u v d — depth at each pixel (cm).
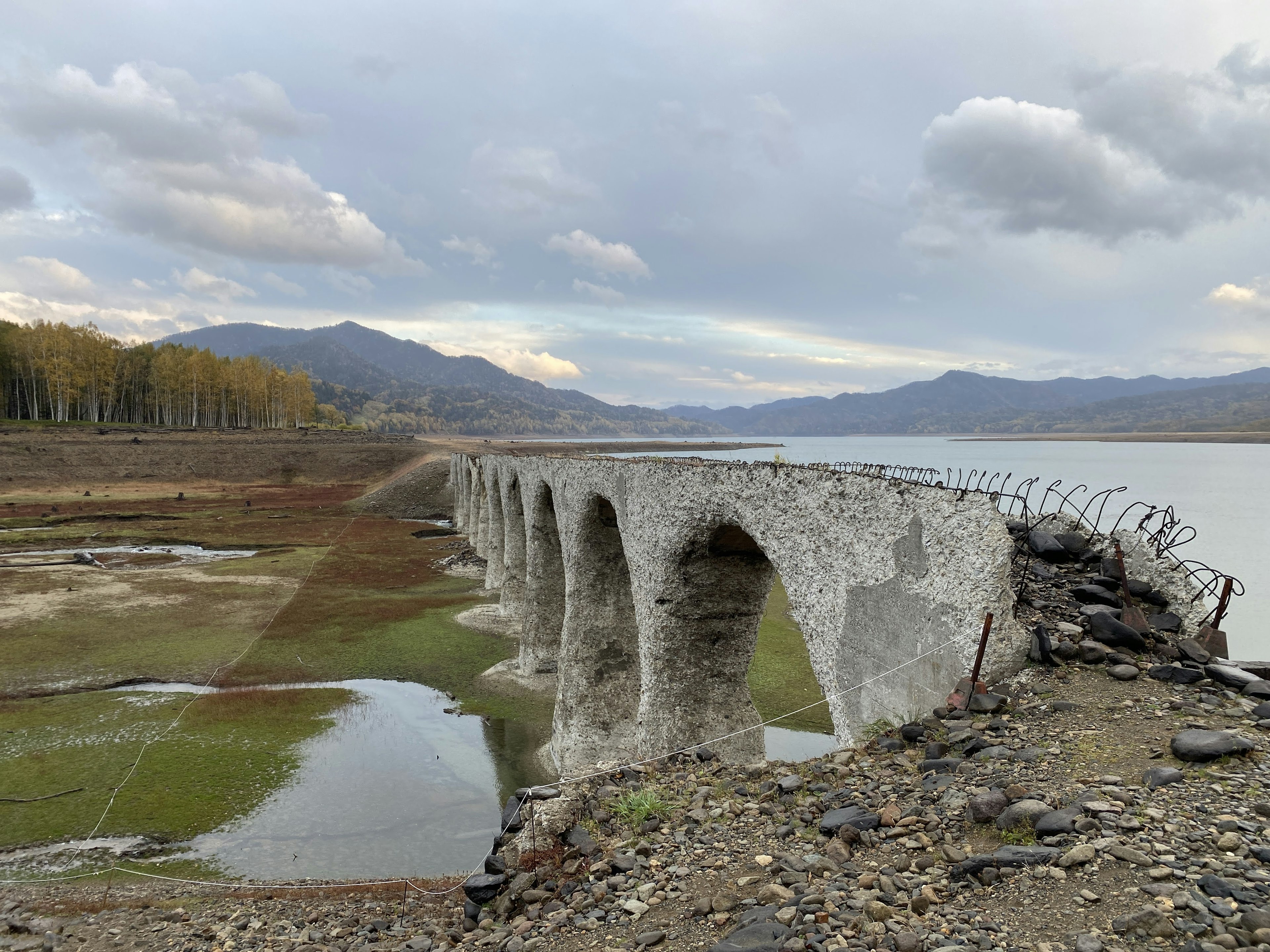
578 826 887
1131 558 950
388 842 1547
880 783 740
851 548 986
